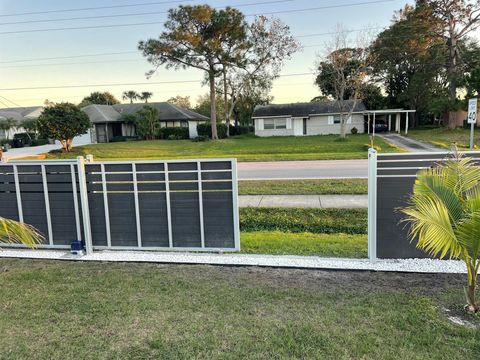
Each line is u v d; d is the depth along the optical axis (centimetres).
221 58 2825
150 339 308
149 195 550
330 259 500
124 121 3441
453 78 2808
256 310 356
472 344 288
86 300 388
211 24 2752
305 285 416
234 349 290
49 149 2814
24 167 570
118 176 552
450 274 436
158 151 2347
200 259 513
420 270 448
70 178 557
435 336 301
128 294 401
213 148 2409
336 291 397
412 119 3700
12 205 587
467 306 346
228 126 3434
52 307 373
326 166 1454
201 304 372
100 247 572
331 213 759
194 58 2791
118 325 334
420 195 357
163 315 351
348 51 2741
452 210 336
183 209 545
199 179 533
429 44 2947
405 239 486
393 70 3397
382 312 343
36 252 571
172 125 3503
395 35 2986
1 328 334
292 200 866
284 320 334
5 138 3459
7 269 496
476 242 315
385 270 452
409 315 336
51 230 576
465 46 2956
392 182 477
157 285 425
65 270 486
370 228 485
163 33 2711
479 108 2372
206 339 306
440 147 2062
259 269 474
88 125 2475
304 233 686
